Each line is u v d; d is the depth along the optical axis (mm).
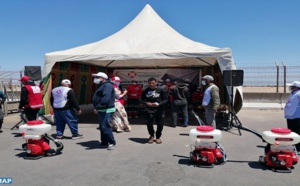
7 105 13141
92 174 4648
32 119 7680
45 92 9586
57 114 7293
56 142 5875
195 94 12555
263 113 13203
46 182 4312
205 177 4484
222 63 8531
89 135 7879
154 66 15367
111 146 6242
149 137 7398
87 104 14016
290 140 4633
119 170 4840
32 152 5508
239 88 9258
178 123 10031
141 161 5344
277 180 4352
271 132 4785
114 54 9055
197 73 13078
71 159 5496
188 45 9688
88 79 13820
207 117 7359
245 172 4703
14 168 4969
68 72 11688
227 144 6727
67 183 4270
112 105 6254
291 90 6012
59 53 9656
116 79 8289
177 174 4625
